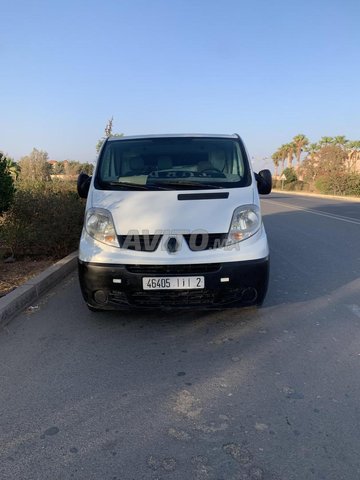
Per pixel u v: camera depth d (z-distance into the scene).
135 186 4.57
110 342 4.07
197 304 4.08
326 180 41.34
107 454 2.52
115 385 3.29
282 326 4.46
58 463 2.45
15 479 2.33
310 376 3.41
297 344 4.02
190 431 2.72
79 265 4.24
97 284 4.09
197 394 3.16
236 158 4.95
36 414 2.92
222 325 4.48
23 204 7.39
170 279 3.97
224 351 3.87
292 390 3.20
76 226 7.55
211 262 4.00
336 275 6.62
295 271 6.88
